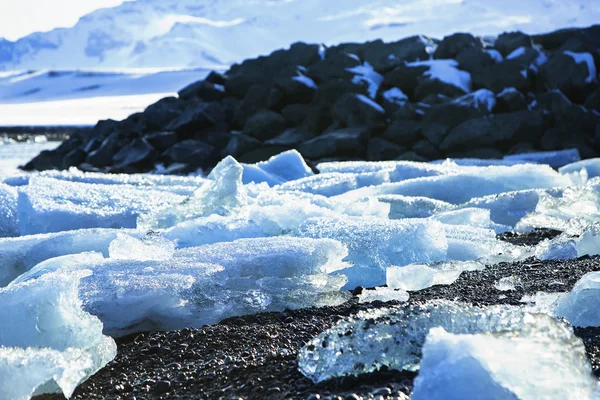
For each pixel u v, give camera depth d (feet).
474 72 67.97
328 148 61.87
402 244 15.44
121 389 9.12
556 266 14.94
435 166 29.91
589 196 20.43
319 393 8.06
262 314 12.50
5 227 22.74
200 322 12.16
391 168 29.86
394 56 73.20
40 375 8.16
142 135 73.77
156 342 10.99
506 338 6.57
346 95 66.08
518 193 22.45
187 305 12.31
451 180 25.27
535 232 20.34
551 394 6.13
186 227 16.92
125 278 12.38
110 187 24.17
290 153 32.24
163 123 73.97
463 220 20.13
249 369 9.23
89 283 12.24
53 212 21.02
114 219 21.25
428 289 13.57
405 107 64.69
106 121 77.41
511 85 64.90
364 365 8.34
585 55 65.31
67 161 72.43
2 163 80.33
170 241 14.87
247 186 23.95
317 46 78.13
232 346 10.53
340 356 8.40
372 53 75.10
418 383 6.39
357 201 21.66
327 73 72.95
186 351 10.48
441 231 15.80
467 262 15.29
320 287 13.21
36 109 288.10
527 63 67.41
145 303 11.85
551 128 60.49
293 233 16.46
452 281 13.97
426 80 66.85
